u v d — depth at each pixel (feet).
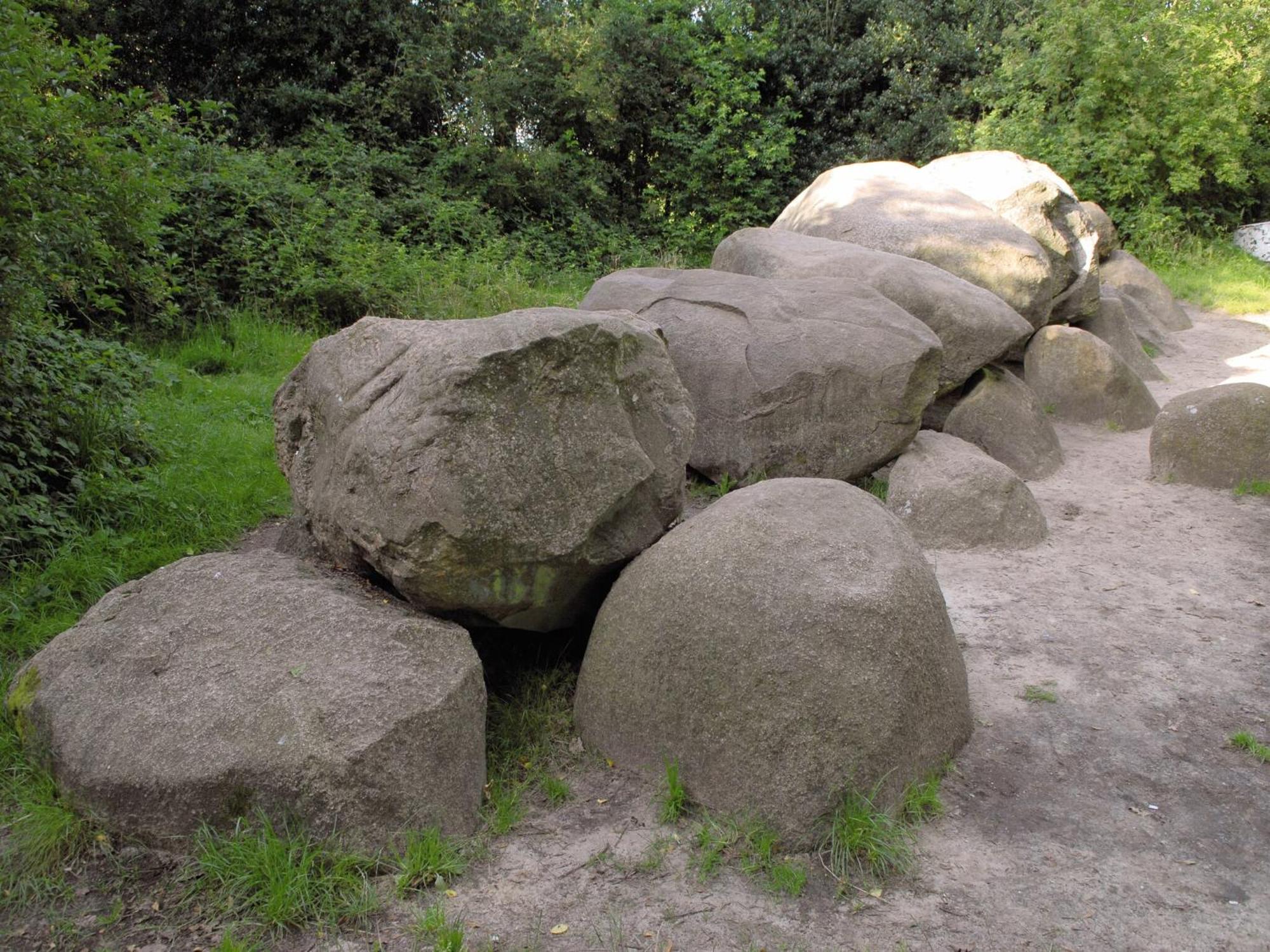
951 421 21.24
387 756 8.79
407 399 9.97
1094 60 50.52
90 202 15.05
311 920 8.14
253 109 43.42
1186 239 50.72
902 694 9.42
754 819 9.04
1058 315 28.71
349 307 31.09
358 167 40.32
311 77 44.98
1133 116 49.65
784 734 9.02
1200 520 17.75
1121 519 17.88
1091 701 11.69
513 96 47.21
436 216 40.09
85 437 16.21
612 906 8.34
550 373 10.14
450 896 8.46
